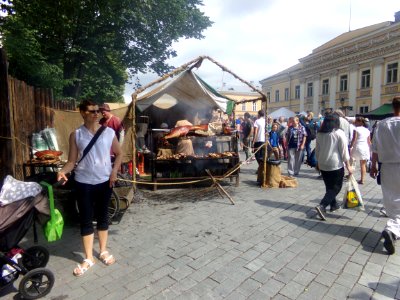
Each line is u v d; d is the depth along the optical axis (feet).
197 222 16.37
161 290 10.06
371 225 15.96
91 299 9.58
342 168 16.66
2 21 34.71
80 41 58.49
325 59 113.09
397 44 86.22
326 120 16.65
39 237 14.28
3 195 9.66
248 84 24.02
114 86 77.92
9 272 9.59
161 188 24.09
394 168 12.92
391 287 10.29
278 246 13.39
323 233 14.89
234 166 25.18
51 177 16.19
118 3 50.96
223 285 10.36
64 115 22.68
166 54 73.10
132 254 12.57
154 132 27.71
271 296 9.78
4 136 16.05
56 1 39.65
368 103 97.14
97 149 10.97
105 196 11.48
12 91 18.22
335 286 10.34
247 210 18.47
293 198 21.21
